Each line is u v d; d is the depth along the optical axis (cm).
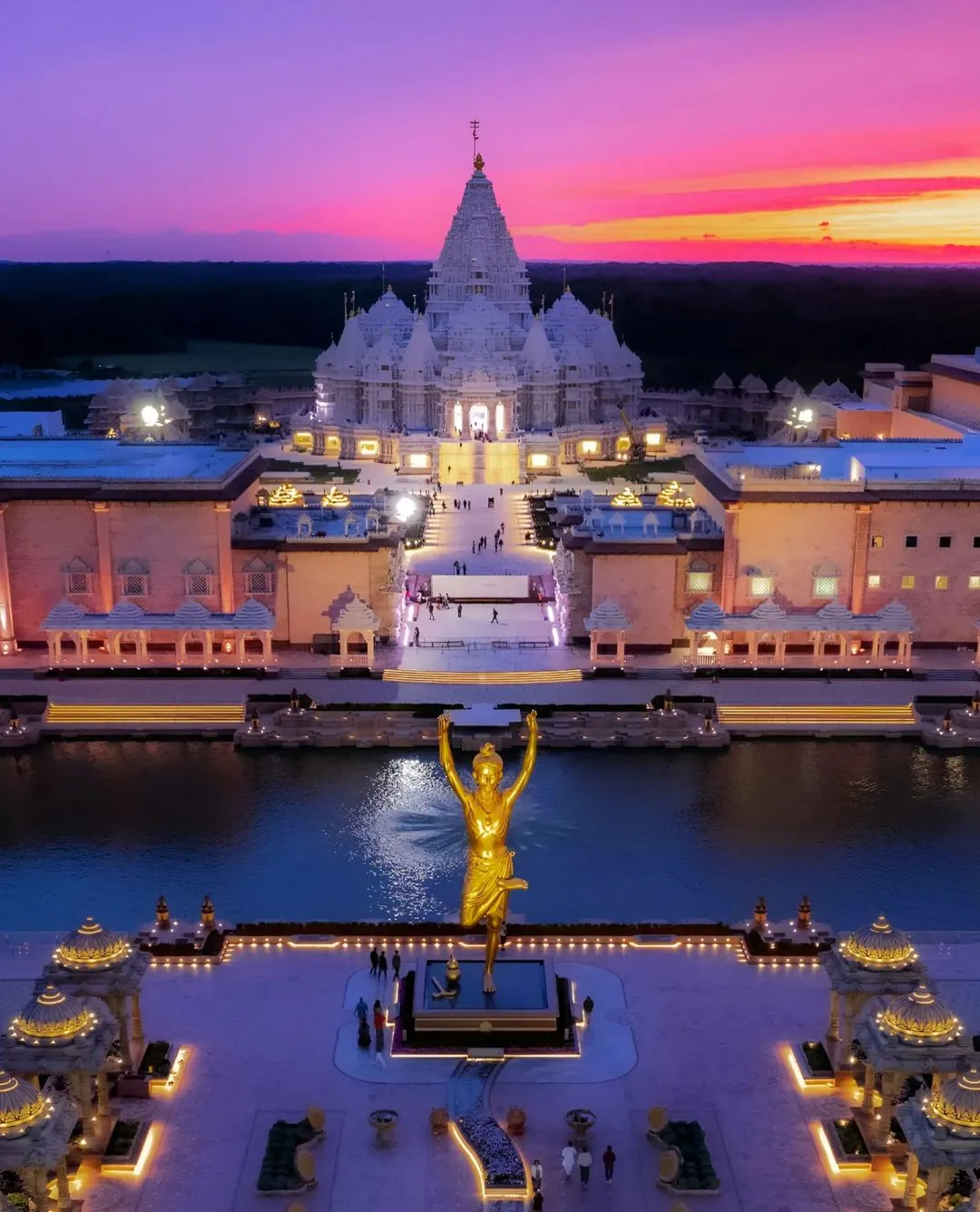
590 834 9631
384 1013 6931
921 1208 5578
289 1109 6334
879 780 10706
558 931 7925
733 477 13200
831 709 11894
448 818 9931
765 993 7331
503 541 17412
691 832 9688
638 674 12519
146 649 13088
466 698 12100
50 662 12738
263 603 13225
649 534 13688
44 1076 6394
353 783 10612
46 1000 5778
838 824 9825
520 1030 6875
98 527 12988
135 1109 6328
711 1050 6800
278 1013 7119
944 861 9219
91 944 6344
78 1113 5822
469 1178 5869
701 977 7500
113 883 8881
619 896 8694
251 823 9844
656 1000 7256
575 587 13175
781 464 14775
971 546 13050
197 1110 6325
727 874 9000
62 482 13212
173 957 7631
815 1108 6359
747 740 11625
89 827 9762
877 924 6475
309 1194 5759
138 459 15025
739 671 12481
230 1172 5916
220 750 11388
